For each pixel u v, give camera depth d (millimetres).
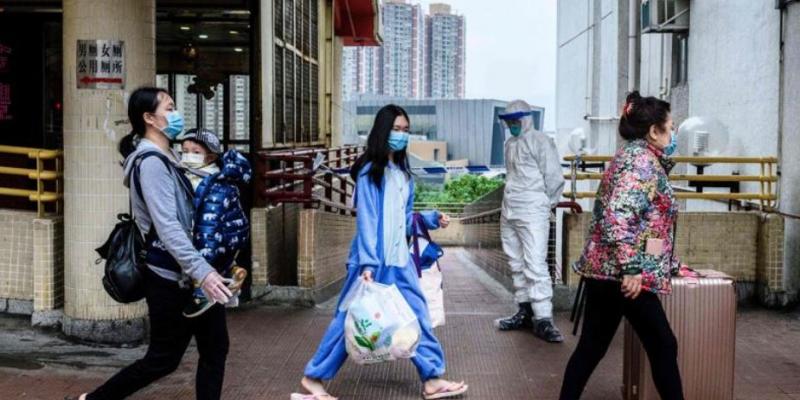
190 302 4789
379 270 5594
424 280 5969
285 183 10867
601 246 5035
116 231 4840
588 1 16500
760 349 7148
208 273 4566
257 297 8992
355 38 20953
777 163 8844
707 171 11047
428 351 5777
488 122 71938
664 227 4965
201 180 4859
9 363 6520
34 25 11484
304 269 9031
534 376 6410
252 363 6758
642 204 4844
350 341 5426
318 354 5672
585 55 16719
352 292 5602
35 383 6059
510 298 9906
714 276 5328
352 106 70625
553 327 7449
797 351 7090
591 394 5973
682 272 5391
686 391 5199
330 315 8555
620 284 4965
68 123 7059
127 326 7141
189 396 5887
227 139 11570
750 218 8812
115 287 4762
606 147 15273
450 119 72438
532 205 7570
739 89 10250
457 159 72688
